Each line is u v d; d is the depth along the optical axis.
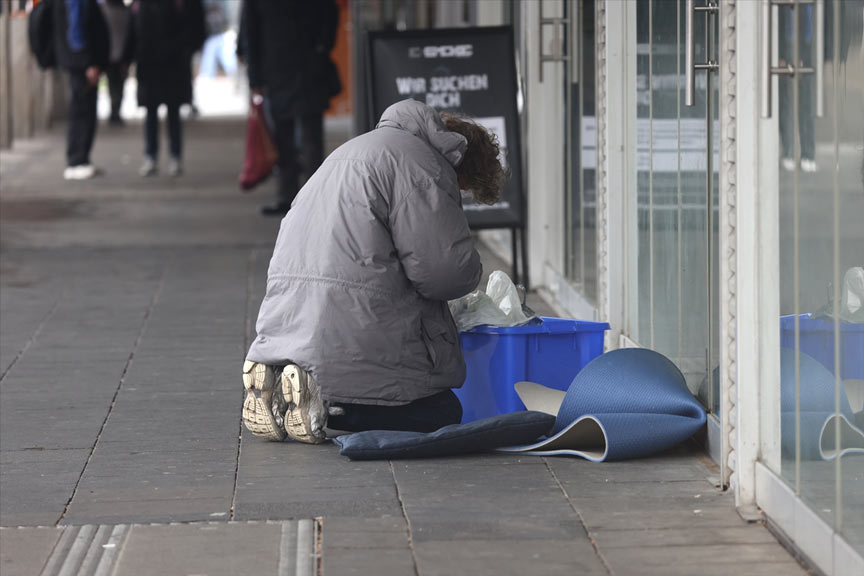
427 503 12.20
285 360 13.88
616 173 17.38
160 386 17.14
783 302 11.30
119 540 11.27
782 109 11.22
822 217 10.38
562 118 22.11
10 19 55.09
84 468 13.52
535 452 13.79
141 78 44.03
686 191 14.32
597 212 18.55
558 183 22.73
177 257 28.28
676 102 14.67
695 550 10.98
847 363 9.96
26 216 34.41
